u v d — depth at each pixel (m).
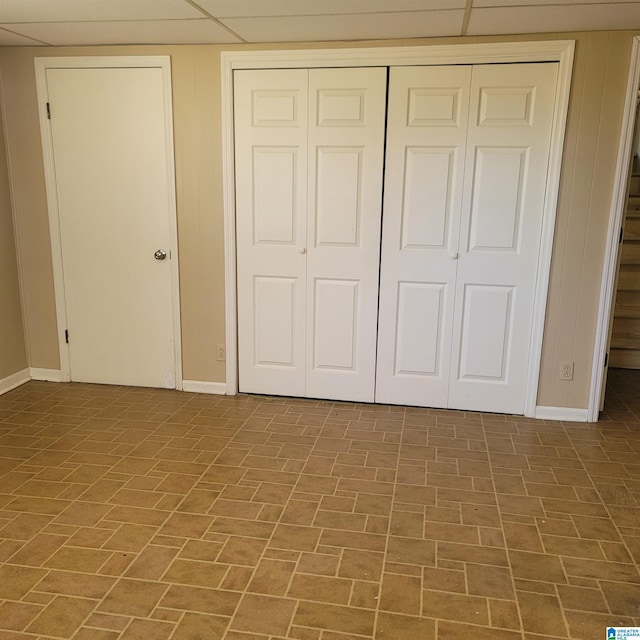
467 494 2.45
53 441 2.92
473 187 3.11
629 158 2.92
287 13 2.59
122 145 3.39
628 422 3.26
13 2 2.50
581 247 3.05
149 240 3.50
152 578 1.90
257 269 3.42
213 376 3.62
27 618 1.71
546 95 2.94
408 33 2.89
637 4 2.40
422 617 1.74
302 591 1.84
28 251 3.65
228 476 2.58
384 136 3.13
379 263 3.29
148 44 3.20
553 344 3.19
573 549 2.08
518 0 2.38
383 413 3.34
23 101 3.43
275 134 3.22
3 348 3.59
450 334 3.30
